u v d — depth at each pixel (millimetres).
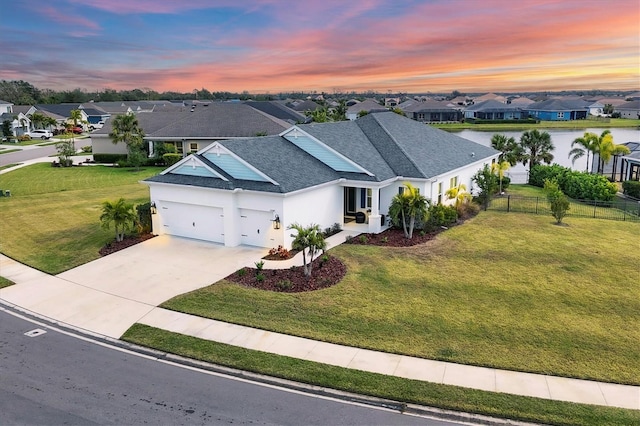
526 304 16000
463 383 11664
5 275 19828
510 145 45344
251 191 22094
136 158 49125
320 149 26688
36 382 11859
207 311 15844
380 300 16406
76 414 10516
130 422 10203
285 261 20625
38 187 39750
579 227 26875
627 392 11281
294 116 75438
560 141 84500
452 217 27031
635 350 13078
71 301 17047
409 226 25578
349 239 23875
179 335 14305
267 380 11945
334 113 75125
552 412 10516
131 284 18438
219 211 23156
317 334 14180
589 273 18906
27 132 92250
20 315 16016
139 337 14250
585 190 36469
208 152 24234
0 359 13039
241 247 22828
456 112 137375
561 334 13961
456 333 14109
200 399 11109
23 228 26797
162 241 23953
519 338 13773
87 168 50719
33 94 158500
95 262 21047
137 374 12258
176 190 24109
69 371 12406
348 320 15008
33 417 10406
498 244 23016
